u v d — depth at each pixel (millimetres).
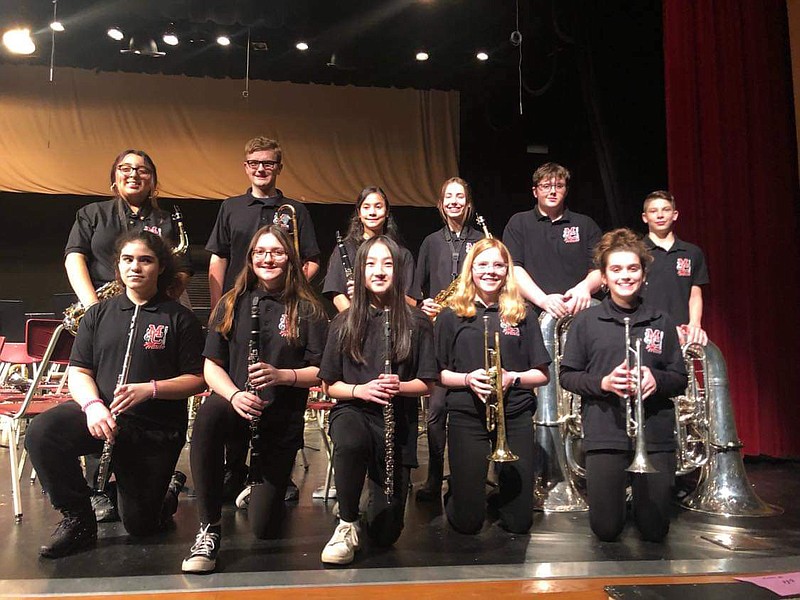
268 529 2109
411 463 2121
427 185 7301
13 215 7492
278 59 6824
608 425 2234
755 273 3754
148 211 2719
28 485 2885
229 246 2820
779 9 3852
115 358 2141
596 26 4570
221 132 7012
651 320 2350
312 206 7801
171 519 2350
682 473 2533
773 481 3125
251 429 2055
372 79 7266
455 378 2299
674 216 2996
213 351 2123
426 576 1800
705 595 1658
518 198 6941
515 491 2236
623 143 4574
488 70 6727
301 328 2178
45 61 6719
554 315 2689
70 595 1656
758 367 3711
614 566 1895
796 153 3771
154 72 6953
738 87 3824
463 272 2449
